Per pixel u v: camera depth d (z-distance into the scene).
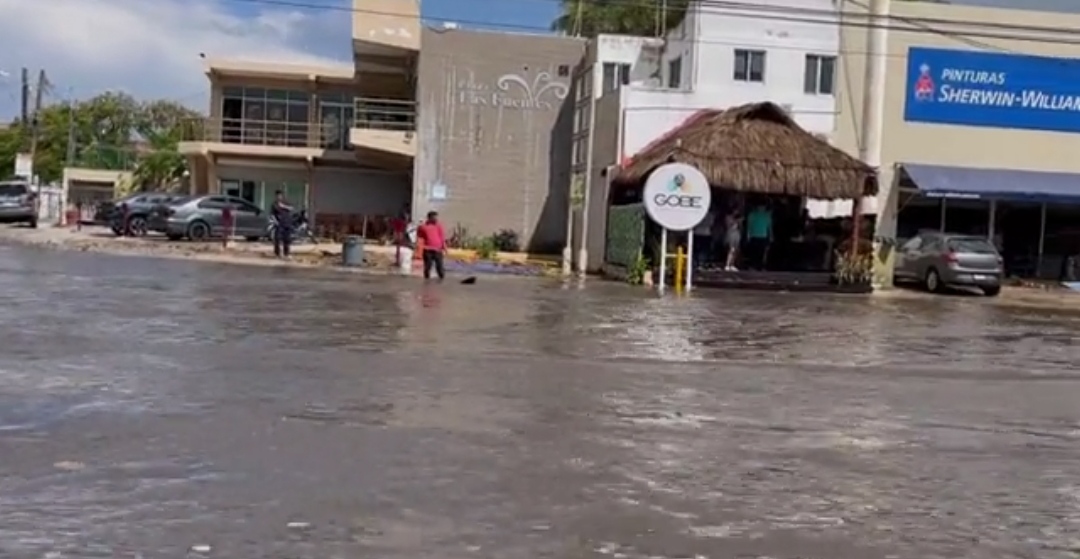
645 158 32.41
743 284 31.00
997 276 32.56
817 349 16.22
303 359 12.41
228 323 15.80
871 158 36.50
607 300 23.89
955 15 36.94
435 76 41.56
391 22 43.06
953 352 16.73
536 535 6.01
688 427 9.35
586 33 56.34
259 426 8.56
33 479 6.77
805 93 36.03
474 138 41.78
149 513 6.13
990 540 6.33
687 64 35.84
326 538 5.79
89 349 12.54
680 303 24.02
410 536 5.89
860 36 36.25
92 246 34.38
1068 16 37.34
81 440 7.85
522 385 11.21
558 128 42.03
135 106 84.62
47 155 76.06
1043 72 37.41
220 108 49.69
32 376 10.51
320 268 30.14
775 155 30.78
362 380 11.05
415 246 32.88
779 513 6.70
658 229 30.83
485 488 6.96
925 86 37.00
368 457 7.66
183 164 61.06
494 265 35.22
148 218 39.94
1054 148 37.66
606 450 8.25
